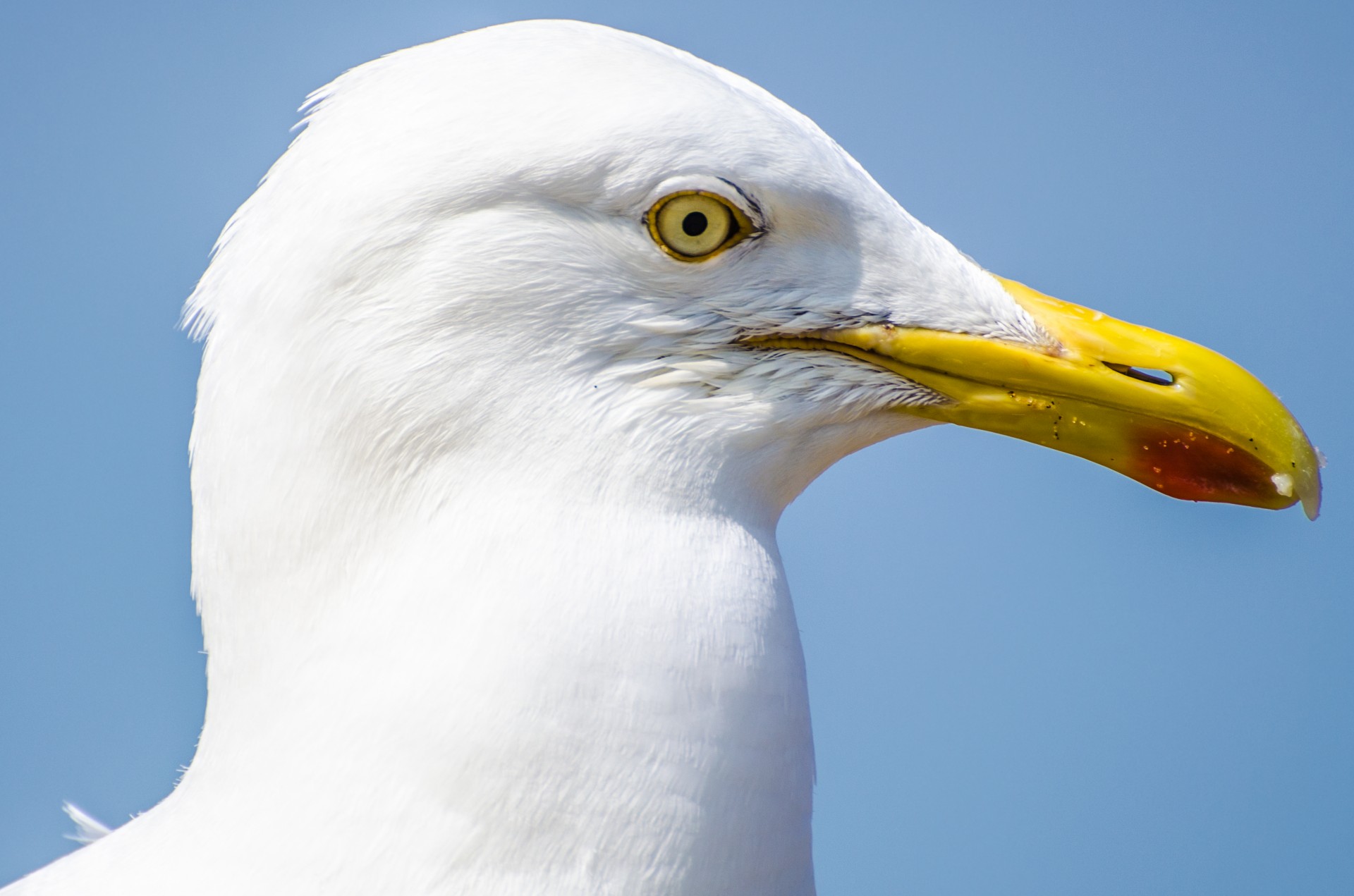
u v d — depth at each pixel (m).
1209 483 2.37
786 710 2.34
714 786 2.33
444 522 2.34
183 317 2.36
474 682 2.33
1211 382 2.37
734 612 2.34
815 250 2.36
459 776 2.33
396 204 2.34
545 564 2.33
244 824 2.34
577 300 2.34
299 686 2.34
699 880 2.33
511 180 2.34
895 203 2.37
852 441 2.37
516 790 2.33
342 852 2.33
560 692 2.33
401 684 2.33
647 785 2.33
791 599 2.35
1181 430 2.37
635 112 2.34
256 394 2.34
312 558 2.34
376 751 2.33
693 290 2.35
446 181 2.34
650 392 2.35
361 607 2.34
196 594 2.35
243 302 2.34
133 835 2.35
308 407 2.34
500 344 2.34
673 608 2.34
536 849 2.33
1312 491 2.37
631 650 2.33
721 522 2.35
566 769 2.33
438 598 2.33
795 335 2.36
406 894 2.33
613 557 2.34
